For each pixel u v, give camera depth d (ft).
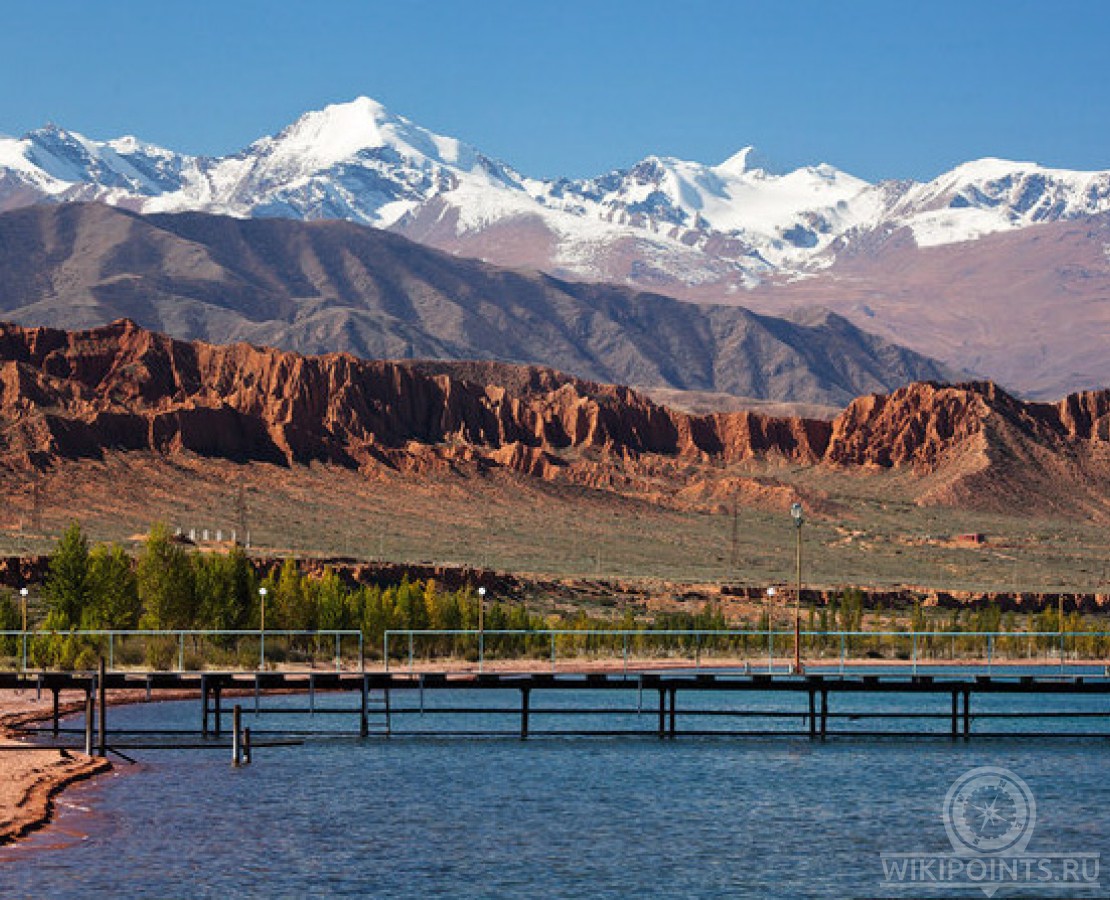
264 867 358.64
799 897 350.02
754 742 554.05
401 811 420.77
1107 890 363.35
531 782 466.70
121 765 472.03
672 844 392.27
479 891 346.13
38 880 340.59
